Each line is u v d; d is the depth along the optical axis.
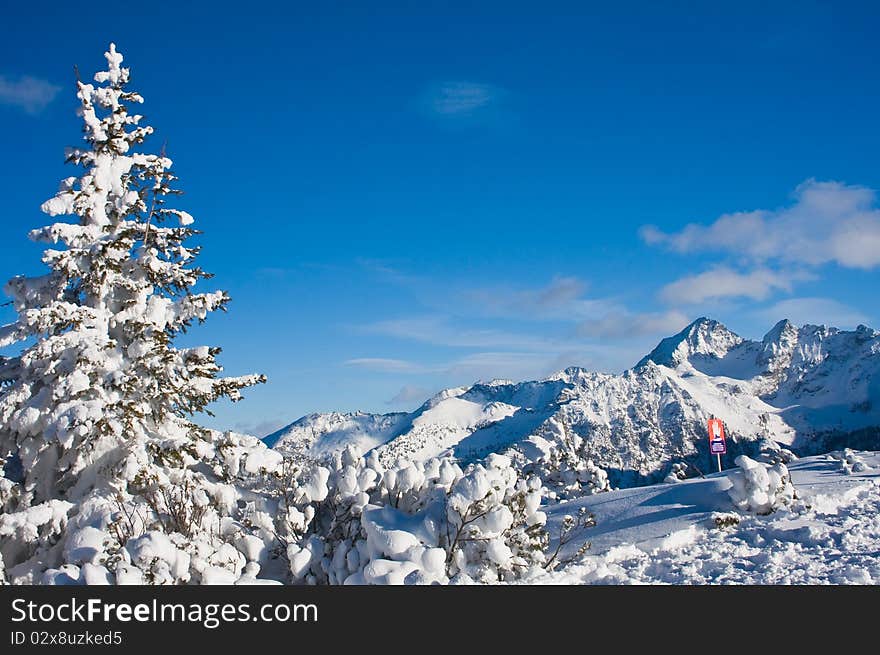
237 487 13.16
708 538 13.02
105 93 13.39
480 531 9.87
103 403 11.50
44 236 12.75
